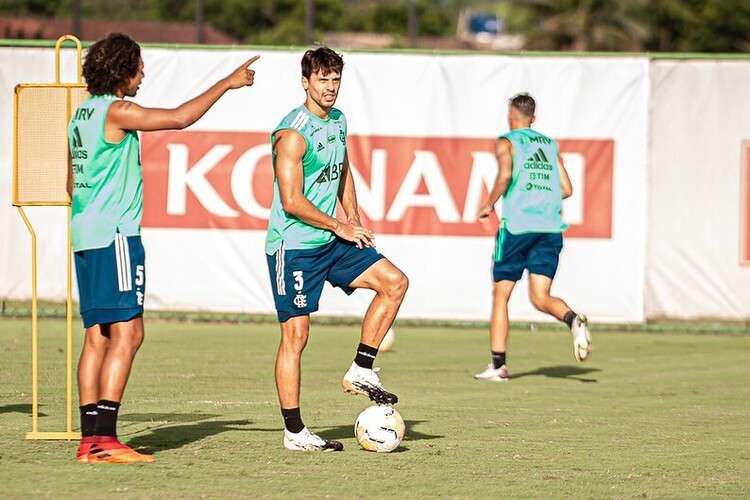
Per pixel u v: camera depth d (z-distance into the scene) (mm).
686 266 54594
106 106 23406
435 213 54312
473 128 54312
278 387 25750
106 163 23406
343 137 26109
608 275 54312
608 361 46281
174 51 54062
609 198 54281
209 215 54406
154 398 33844
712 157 54375
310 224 25250
